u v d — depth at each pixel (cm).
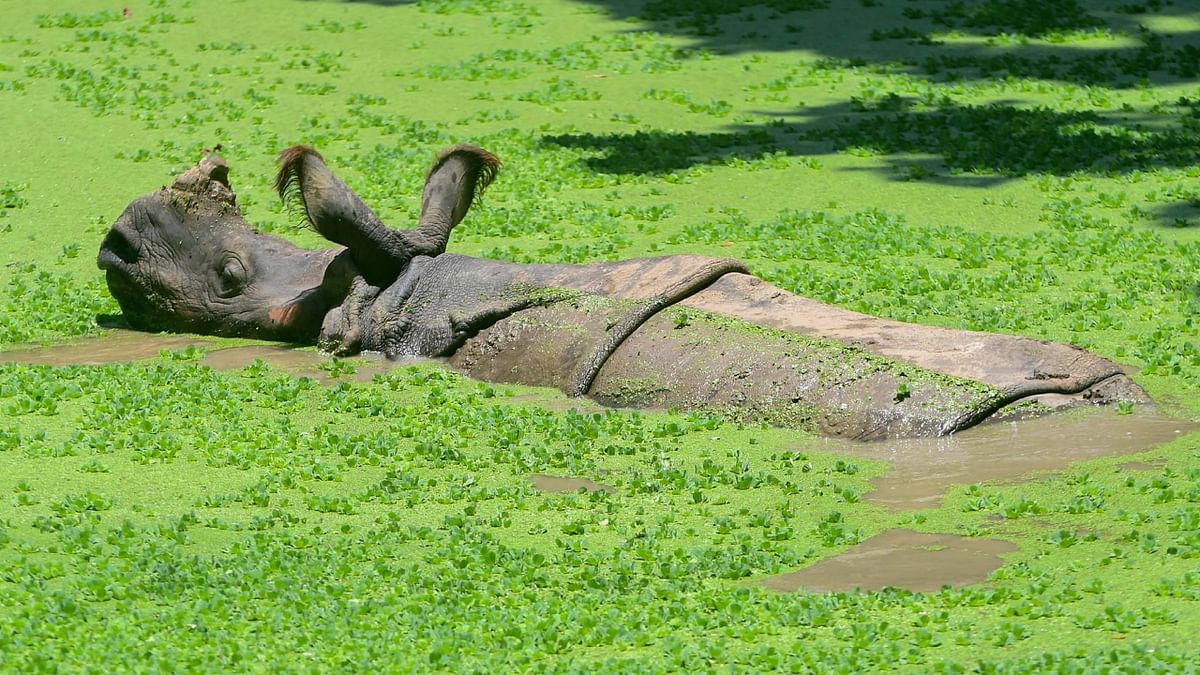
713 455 1688
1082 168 3078
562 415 1838
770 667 1129
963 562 1355
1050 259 2511
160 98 3559
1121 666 1090
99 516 1494
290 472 1630
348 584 1305
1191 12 4362
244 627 1207
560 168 3084
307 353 2172
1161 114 3497
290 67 3881
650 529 1445
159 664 1125
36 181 3044
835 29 4281
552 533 1456
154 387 1959
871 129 3356
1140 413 1756
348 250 2206
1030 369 1798
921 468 1622
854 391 1766
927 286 2347
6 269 2625
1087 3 4459
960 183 2995
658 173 3064
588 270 2095
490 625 1209
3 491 1575
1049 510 1470
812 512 1504
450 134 3334
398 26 4316
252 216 2808
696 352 1877
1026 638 1171
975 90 3688
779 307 1983
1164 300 2264
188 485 1602
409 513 1520
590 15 4447
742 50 4088
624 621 1220
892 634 1181
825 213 2819
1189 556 1314
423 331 2119
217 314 2288
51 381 1978
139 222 2336
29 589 1265
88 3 4522
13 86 3622
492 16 4422
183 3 4525
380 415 1859
